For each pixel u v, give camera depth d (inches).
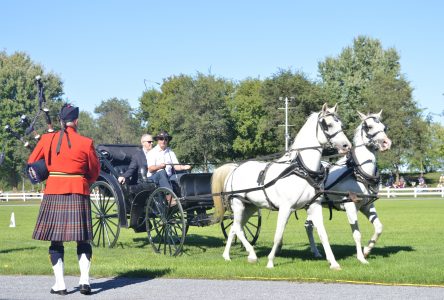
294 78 2999.5
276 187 450.9
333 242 642.8
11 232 816.3
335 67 3380.9
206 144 2726.4
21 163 2942.9
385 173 3351.4
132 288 358.6
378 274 387.9
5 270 425.4
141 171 588.7
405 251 545.0
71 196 338.3
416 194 2100.1
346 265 450.0
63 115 346.9
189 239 682.2
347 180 483.2
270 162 474.0
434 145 3376.0
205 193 546.6
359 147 485.1
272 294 335.9
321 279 380.5
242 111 2994.6
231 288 355.6
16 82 3006.9
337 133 435.2
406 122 2869.1
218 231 809.5
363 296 328.5
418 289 348.5
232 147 2977.4
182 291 347.6
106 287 362.9
